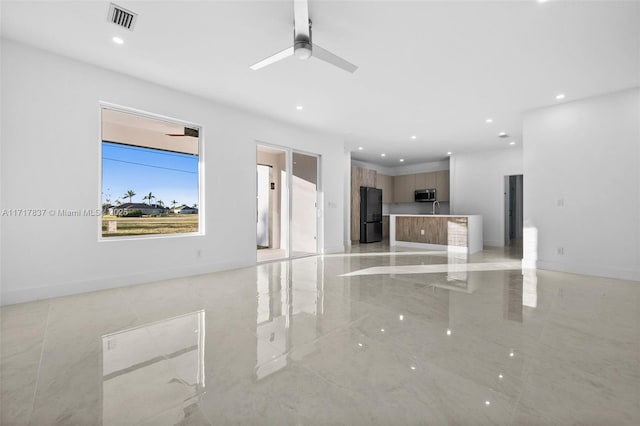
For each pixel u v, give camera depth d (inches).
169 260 155.6
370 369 68.2
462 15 95.3
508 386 61.4
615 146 155.9
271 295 127.1
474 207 316.2
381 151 311.3
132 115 147.5
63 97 122.5
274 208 275.9
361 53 119.0
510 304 115.2
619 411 53.5
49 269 119.9
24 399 57.1
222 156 176.9
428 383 62.6
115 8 93.0
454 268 186.9
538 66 128.8
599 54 118.2
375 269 183.8
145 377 64.7
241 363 70.8
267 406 55.3
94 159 130.3
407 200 387.5
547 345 80.0
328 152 249.6
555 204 174.7
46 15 96.3
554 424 50.4
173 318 99.8
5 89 110.4
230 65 129.7
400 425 50.4
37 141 116.8
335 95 162.7
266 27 102.8
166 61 126.6
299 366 69.5
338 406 55.3
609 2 88.4
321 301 119.0
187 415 52.9
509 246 295.1
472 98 165.8
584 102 165.2
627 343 81.0
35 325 93.0
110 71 134.4
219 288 138.1
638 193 150.3
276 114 194.5
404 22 99.2
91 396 58.0
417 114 193.9
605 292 130.6
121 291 131.5
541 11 93.0
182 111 158.2
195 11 94.3
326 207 248.1
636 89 150.3
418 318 100.5
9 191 111.4
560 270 173.6
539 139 180.7
